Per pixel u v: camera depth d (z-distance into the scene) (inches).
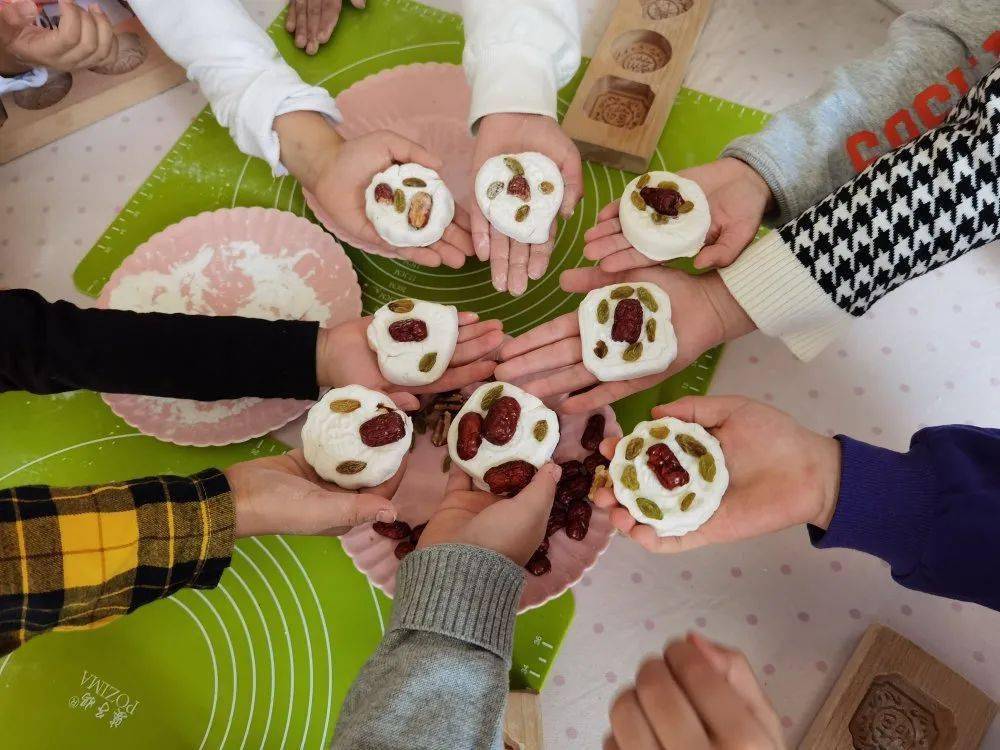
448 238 27.1
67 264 29.0
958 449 20.1
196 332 24.1
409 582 18.3
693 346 25.0
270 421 25.5
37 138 30.6
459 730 15.7
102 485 19.2
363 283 28.1
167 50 29.3
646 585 24.0
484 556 18.1
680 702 12.9
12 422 26.3
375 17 32.8
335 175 27.1
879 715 21.8
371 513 20.5
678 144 29.8
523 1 28.5
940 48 25.5
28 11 27.9
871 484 20.5
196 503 19.3
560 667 23.3
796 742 22.2
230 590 24.4
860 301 23.0
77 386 24.3
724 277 24.2
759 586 23.9
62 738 22.9
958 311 27.0
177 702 23.4
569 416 24.8
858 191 22.5
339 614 24.2
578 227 28.7
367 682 17.1
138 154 30.7
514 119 27.1
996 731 21.7
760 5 32.2
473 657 16.9
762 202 25.5
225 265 27.7
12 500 17.8
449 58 32.1
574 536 22.8
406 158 26.9
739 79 31.0
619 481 21.8
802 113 25.9
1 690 23.3
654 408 23.4
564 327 24.8
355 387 23.4
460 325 25.2
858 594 23.7
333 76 31.9
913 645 22.1
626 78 29.6
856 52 31.3
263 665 23.7
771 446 21.9
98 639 23.8
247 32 28.8
